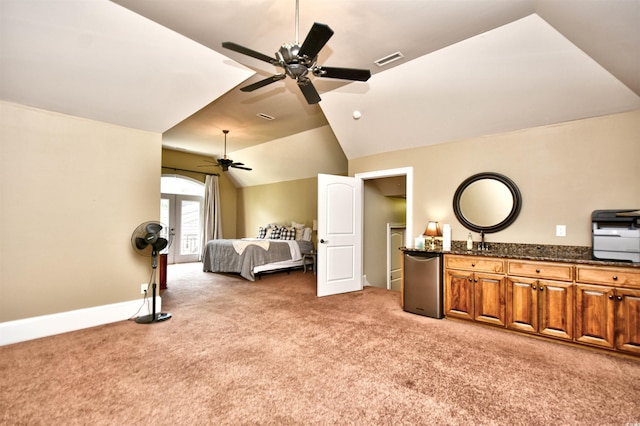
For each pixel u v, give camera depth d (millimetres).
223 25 2504
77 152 3125
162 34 2594
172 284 5355
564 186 3102
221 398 1857
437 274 3424
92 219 3213
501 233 3480
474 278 3193
